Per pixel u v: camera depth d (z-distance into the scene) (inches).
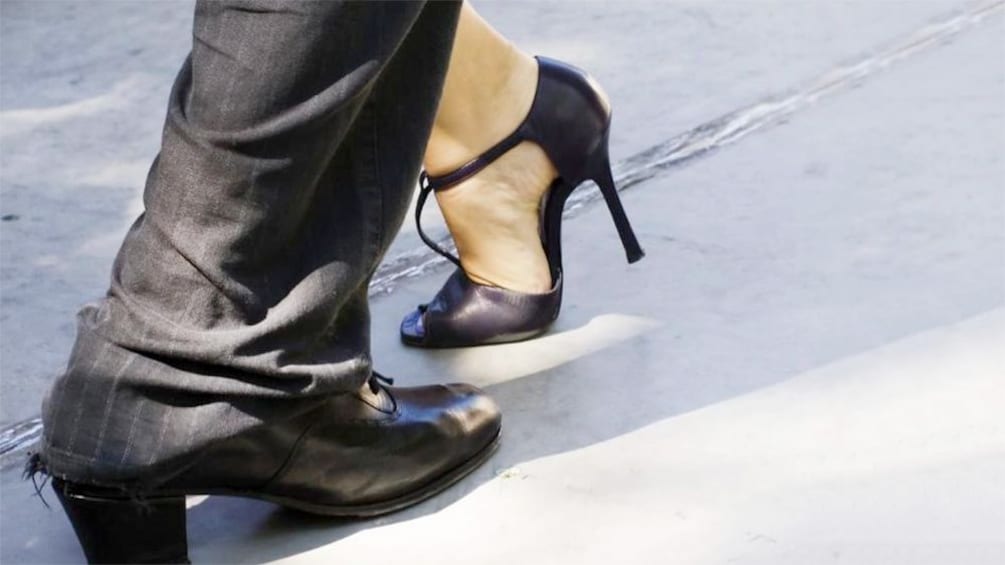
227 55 75.6
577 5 186.4
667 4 184.2
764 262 120.4
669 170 139.4
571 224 131.0
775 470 93.0
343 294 82.9
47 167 151.1
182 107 79.7
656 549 86.4
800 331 109.2
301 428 86.7
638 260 118.8
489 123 106.9
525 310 111.1
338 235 82.1
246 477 86.0
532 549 87.7
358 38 75.5
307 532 91.7
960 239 120.0
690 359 107.2
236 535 91.7
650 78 161.8
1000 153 134.6
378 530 91.3
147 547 85.7
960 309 109.5
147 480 82.4
